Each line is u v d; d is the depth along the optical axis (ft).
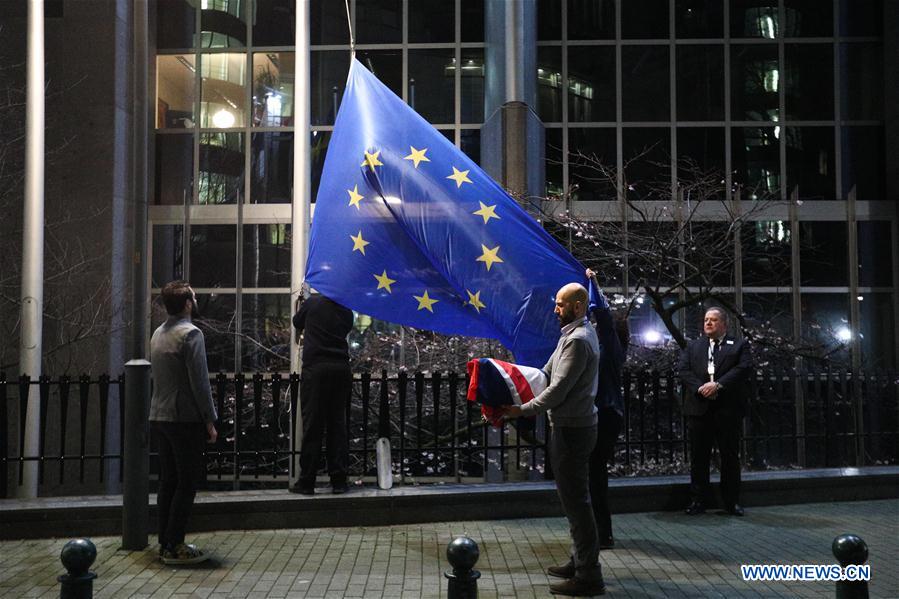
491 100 57.77
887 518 28.40
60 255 55.47
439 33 63.93
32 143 40.83
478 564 22.53
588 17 64.03
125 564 22.38
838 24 63.16
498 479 36.40
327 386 27.45
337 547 24.36
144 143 24.52
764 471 32.17
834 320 60.70
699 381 28.81
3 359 52.80
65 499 26.61
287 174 63.31
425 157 27.58
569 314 19.52
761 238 60.49
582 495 19.54
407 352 46.57
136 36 24.53
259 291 61.11
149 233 62.08
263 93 63.82
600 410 22.97
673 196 46.42
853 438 35.78
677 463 36.86
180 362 22.07
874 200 61.98
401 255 27.35
